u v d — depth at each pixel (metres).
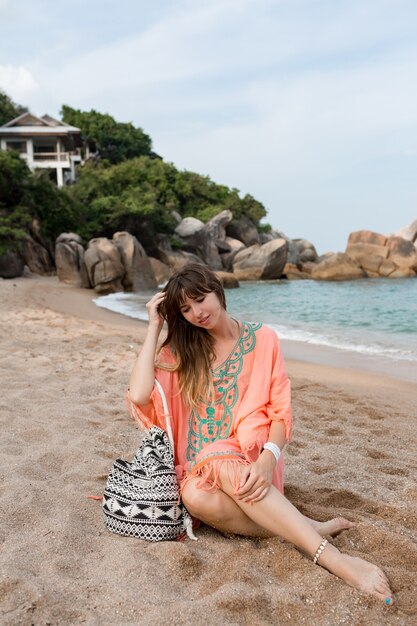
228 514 2.85
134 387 3.06
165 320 3.11
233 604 2.33
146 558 2.71
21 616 2.25
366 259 42.25
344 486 3.64
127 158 64.12
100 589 2.47
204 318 2.92
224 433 3.05
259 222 56.09
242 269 41.62
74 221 36.50
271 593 2.43
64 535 2.90
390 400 6.50
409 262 41.72
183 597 2.45
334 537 2.96
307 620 2.30
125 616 2.30
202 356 3.03
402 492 3.55
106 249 28.12
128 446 4.38
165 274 35.12
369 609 2.38
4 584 2.43
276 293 29.52
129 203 39.44
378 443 4.68
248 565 2.63
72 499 3.35
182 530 2.95
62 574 2.58
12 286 24.20
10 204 34.44
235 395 3.03
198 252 43.72
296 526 2.68
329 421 5.35
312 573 2.56
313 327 15.05
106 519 3.01
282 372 3.03
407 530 3.04
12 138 47.72
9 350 8.51
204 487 2.84
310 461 4.15
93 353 8.72
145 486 2.98
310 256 50.78
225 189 54.50
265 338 3.05
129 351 9.02
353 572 2.53
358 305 22.36
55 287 26.69
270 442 2.88
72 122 62.84
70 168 50.34
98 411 5.34
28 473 3.72
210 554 2.78
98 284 27.48
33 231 34.06
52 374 6.89
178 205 50.59
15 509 3.17
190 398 3.04
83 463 3.93
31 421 4.84
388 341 12.04
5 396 5.68
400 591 2.51
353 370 8.63
